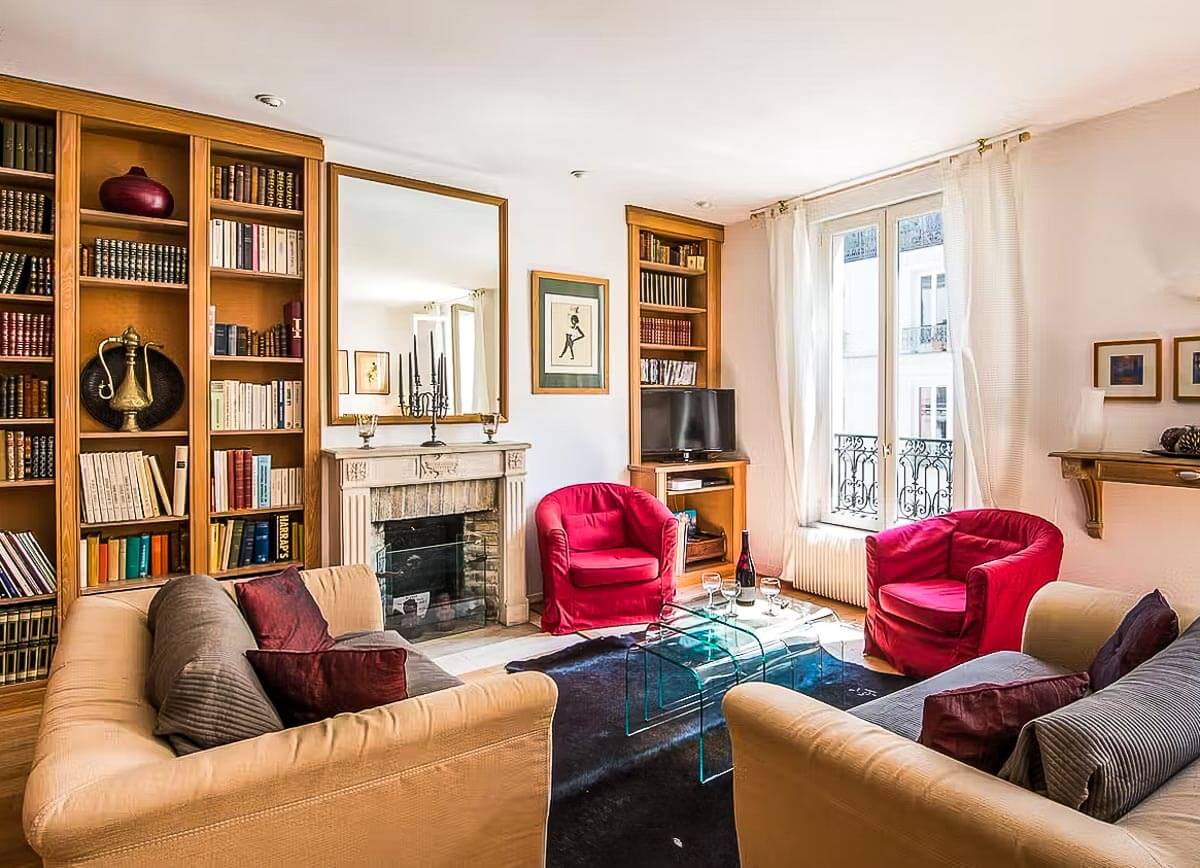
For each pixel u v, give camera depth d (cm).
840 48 285
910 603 342
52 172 326
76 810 122
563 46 285
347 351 403
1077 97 331
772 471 531
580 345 496
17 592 320
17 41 280
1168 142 331
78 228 329
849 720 165
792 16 262
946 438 431
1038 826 123
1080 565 364
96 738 143
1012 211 378
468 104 341
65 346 327
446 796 165
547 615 427
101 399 355
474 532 449
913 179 436
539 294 475
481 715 169
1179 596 330
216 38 278
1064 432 368
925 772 142
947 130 373
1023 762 138
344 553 378
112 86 322
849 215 479
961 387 400
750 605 350
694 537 551
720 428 546
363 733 154
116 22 266
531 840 181
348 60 297
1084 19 262
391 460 393
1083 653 244
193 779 133
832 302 494
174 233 370
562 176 452
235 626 196
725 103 339
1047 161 372
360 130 375
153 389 368
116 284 339
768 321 532
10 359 319
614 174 447
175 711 151
